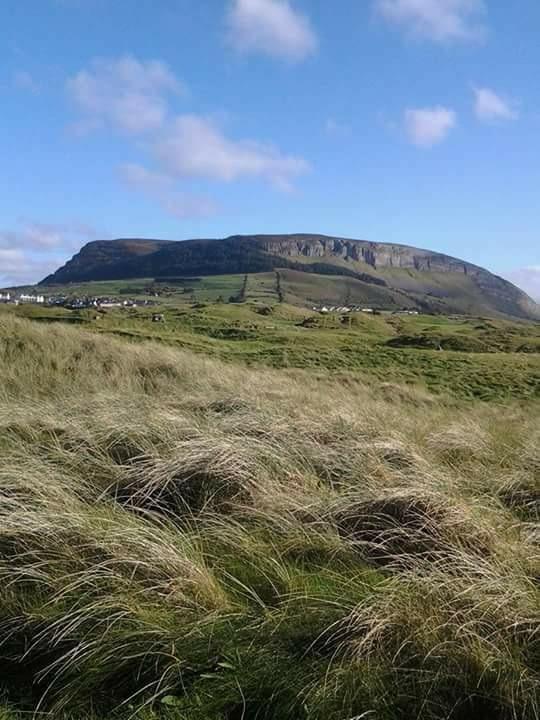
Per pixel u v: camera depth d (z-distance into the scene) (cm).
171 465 501
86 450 559
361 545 423
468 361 3841
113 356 1429
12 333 1498
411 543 413
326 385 1786
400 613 318
